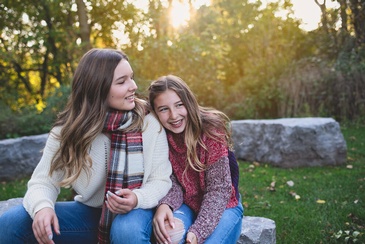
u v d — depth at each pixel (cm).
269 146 531
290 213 343
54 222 177
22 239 185
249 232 246
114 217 185
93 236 201
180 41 802
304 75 803
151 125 198
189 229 183
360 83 764
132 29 834
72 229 198
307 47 920
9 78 920
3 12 867
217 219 186
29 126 672
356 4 818
